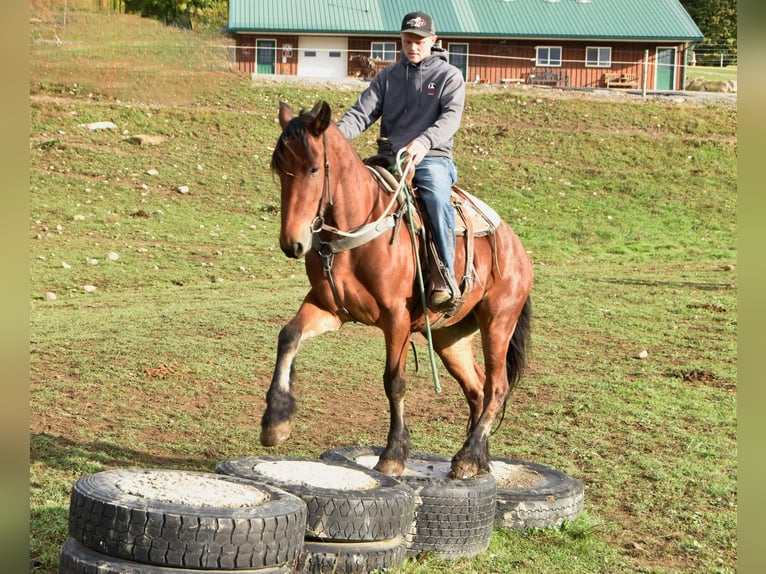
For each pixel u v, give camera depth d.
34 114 26.09
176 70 32.78
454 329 6.39
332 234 5.02
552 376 10.09
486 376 6.18
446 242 5.45
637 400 9.10
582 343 12.02
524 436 7.77
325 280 5.08
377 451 6.09
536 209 24.47
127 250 17.47
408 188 5.43
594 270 18.78
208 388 8.73
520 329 6.48
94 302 13.41
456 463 5.67
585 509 6.09
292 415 4.77
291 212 4.63
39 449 6.32
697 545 5.50
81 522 3.70
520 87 37.53
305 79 36.28
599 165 28.56
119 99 28.98
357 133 5.70
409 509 4.58
